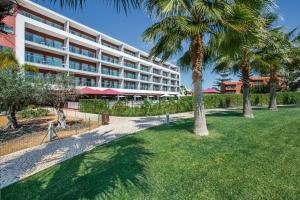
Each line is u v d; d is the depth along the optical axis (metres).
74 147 7.94
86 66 39.91
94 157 6.30
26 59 28.83
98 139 9.17
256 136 8.05
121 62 48.22
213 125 10.69
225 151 6.31
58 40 34.69
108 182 4.52
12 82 10.92
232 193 3.99
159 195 4.01
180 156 6.00
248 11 6.34
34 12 32.03
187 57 10.87
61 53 34.22
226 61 14.39
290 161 5.33
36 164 6.13
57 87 12.45
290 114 14.96
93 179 4.70
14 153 7.41
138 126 12.33
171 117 16.61
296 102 32.12
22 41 27.20
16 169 5.77
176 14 6.52
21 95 11.05
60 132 11.40
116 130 11.30
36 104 12.72
